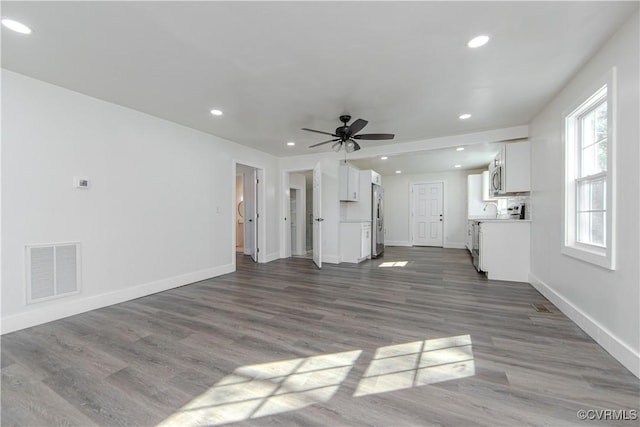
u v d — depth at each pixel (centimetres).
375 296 340
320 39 202
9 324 241
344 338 228
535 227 367
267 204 586
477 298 329
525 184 387
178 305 311
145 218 351
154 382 170
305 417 142
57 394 159
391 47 212
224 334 236
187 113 350
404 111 344
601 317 213
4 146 240
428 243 850
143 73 249
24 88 251
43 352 206
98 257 304
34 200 257
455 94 296
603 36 200
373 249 623
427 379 172
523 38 202
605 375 173
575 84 256
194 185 417
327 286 388
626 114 184
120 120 324
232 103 318
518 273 403
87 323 260
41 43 204
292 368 186
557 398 152
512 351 204
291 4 166
